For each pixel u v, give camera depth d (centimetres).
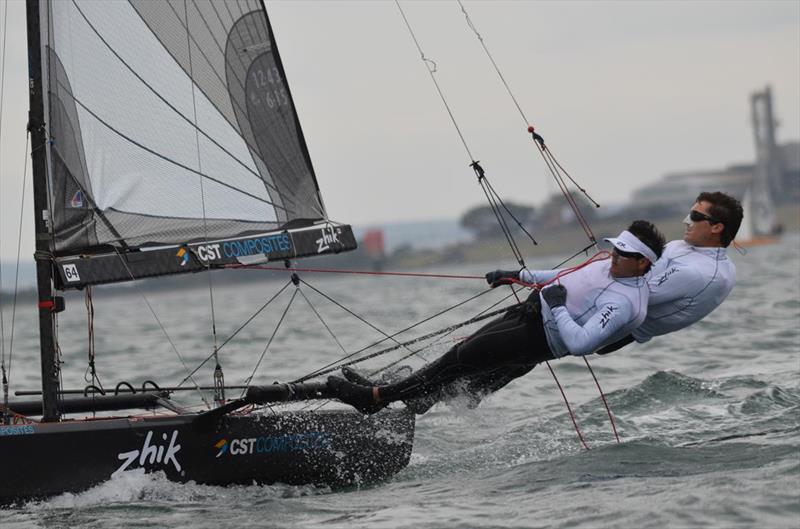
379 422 2411
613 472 2184
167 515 2047
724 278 2197
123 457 2200
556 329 2161
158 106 2362
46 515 2069
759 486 1922
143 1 2345
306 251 2389
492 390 2366
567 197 2344
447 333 2369
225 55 2400
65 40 2289
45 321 2248
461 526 1850
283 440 2323
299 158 2436
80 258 2256
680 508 1830
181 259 2317
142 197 2348
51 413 2250
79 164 2294
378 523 1906
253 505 2125
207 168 2392
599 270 2170
